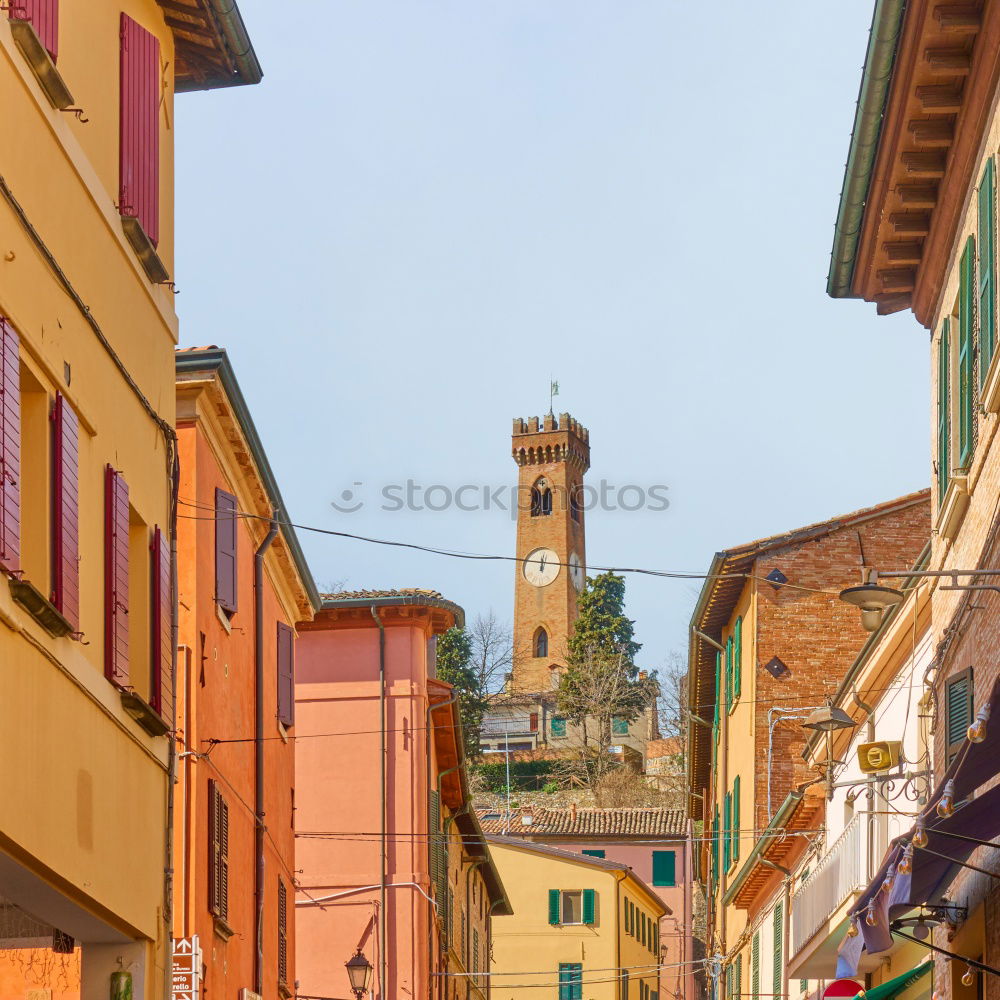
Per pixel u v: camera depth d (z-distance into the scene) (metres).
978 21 19.12
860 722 36.12
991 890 21.23
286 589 39.03
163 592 21.34
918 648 30.73
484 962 76.00
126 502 19.48
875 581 20.28
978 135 20.67
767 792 49.12
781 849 44.12
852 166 22.69
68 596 16.80
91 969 20.25
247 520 34.31
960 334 22.61
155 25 22.94
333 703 53.00
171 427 22.23
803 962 38.03
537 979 93.31
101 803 18.44
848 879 33.03
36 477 16.47
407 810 51.91
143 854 20.33
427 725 54.44
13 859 15.80
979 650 21.09
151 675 20.67
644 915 102.44
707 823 69.44
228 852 30.89
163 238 22.77
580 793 155.62
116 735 19.16
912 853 19.66
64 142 17.73
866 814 29.91
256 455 33.28
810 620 50.34
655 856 108.81
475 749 163.00
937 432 25.03
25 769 15.63
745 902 52.72
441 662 163.12
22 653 15.56
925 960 29.11
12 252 15.61
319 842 51.88
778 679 49.97
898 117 21.36
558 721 179.38
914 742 31.11
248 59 24.50
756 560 50.97
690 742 65.19
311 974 50.69
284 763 38.09
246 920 32.66
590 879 94.44
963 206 22.14
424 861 52.09
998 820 20.23
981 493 21.23
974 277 21.56
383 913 50.97
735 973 57.78
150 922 20.62
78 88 18.95
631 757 166.38
